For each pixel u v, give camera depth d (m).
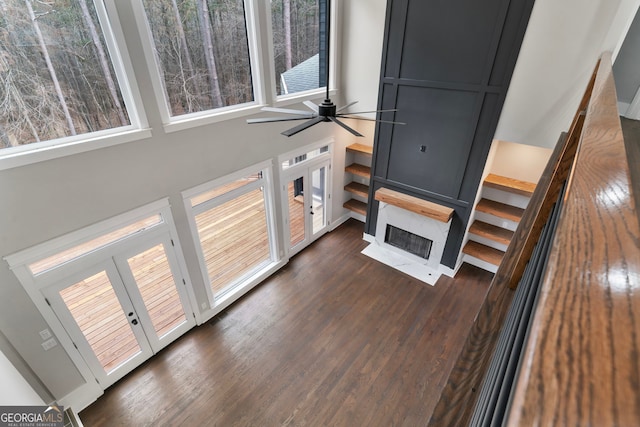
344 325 4.82
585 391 0.21
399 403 3.83
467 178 4.99
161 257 4.81
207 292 4.72
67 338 3.35
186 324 4.58
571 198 0.50
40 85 2.79
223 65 4.06
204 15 3.70
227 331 4.70
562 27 3.66
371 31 5.16
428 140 5.13
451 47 4.38
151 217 3.86
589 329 0.27
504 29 3.95
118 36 3.00
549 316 0.30
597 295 0.30
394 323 4.86
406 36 4.69
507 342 0.79
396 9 4.61
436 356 4.38
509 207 5.39
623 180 0.50
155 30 3.36
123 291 3.70
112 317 3.88
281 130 4.94
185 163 3.85
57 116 2.93
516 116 4.31
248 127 4.43
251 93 4.51
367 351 4.44
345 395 3.90
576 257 0.37
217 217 6.99
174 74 3.63
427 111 4.95
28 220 2.82
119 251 3.53
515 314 0.92
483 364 1.34
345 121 6.29
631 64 3.37
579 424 0.19
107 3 2.86
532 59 3.96
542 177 2.71
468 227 5.40
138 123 3.36
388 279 5.72
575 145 1.33
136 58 3.17
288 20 4.64
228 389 3.94
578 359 0.24
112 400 3.79
